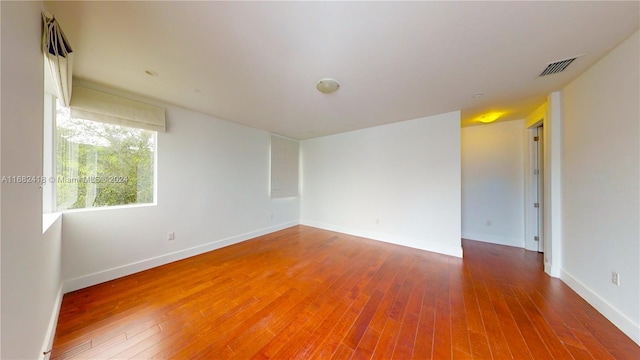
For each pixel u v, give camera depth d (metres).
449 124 3.29
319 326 1.65
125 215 2.49
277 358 1.35
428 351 1.42
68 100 1.88
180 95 2.59
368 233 4.18
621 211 1.63
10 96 0.80
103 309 1.83
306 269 2.71
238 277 2.47
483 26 1.42
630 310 1.54
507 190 3.81
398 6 1.26
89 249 2.22
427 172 3.50
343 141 4.57
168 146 2.88
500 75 2.10
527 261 3.01
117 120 2.40
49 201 2.02
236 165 3.84
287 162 4.94
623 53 1.60
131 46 1.64
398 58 1.81
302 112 3.25
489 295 2.11
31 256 1.01
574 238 2.21
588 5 1.25
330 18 1.36
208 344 1.46
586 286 2.01
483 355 1.38
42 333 1.22
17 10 0.85
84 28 1.43
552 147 2.49
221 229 3.57
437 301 2.01
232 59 1.83
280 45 1.64
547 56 1.77
